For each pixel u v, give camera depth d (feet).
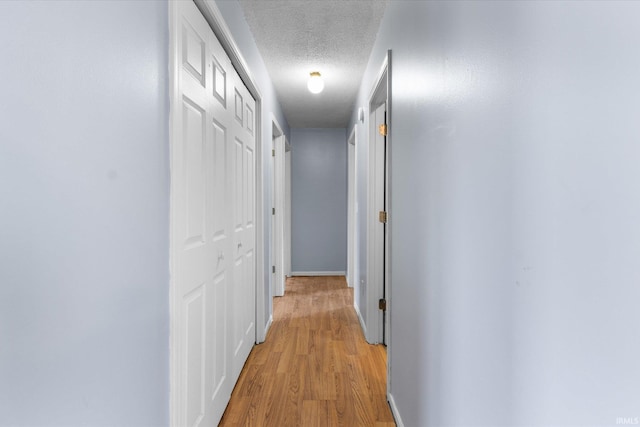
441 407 3.67
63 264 2.15
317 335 9.46
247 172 7.75
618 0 1.51
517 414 2.27
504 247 2.43
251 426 5.52
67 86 2.19
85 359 2.35
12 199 1.83
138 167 3.01
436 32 3.84
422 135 4.36
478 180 2.83
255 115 8.77
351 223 15.01
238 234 6.85
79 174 2.29
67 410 2.19
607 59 1.57
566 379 1.84
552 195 1.93
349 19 7.34
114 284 2.66
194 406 4.38
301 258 17.39
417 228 4.57
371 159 8.98
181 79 3.84
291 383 6.86
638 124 1.43
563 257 1.85
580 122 1.73
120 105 2.75
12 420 1.84
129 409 2.88
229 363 6.16
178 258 3.71
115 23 2.68
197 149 4.46
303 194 17.33
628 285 1.48
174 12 3.64
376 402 6.22
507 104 2.39
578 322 1.75
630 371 1.48
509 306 2.37
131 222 2.90
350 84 11.16
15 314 1.85
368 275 8.92
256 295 8.86
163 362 3.51
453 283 3.35
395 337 5.82
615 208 1.54
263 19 7.29
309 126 16.96
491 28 2.61
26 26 1.90
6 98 1.79
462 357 3.13
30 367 1.94
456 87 3.28
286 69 9.93
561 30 1.85
